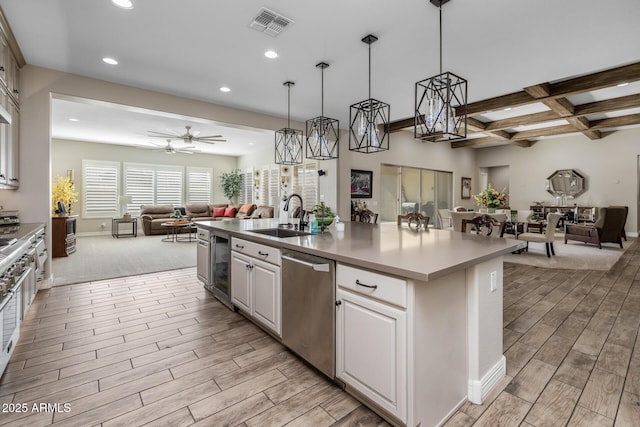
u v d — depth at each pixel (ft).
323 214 9.28
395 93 14.43
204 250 11.66
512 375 6.45
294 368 6.71
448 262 4.91
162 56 10.67
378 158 23.76
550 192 29.04
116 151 29.53
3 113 6.98
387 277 4.83
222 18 8.44
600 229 20.74
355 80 12.84
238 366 6.78
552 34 9.21
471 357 5.71
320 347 6.18
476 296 5.65
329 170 21.58
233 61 11.05
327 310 5.98
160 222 29.01
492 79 12.71
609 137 26.11
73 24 8.71
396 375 4.75
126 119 19.75
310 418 5.20
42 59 10.83
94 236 27.68
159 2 7.75
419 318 4.64
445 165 29.84
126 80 12.75
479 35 9.29
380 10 8.05
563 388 6.00
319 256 6.12
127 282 13.21
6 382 6.11
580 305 10.41
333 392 5.89
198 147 30.66
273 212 27.71
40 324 8.87
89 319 9.25
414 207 27.40
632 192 25.18
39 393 5.78
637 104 16.16
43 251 10.58
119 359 7.03
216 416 5.23
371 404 5.33
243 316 9.60
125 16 8.34
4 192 10.79
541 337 8.11
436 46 9.96
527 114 20.38
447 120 6.81
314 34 9.24
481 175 34.42
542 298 11.12
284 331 7.26
